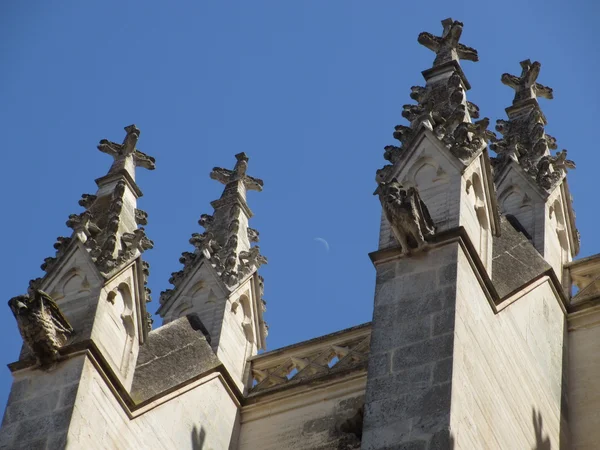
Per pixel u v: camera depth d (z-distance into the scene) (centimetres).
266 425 5841
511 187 6138
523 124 6431
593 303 5816
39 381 5244
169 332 5850
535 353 5425
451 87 5728
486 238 5334
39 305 5281
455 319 4841
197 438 5672
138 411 5422
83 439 5134
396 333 4862
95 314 5384
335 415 5728
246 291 6222
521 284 5425
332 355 5988
